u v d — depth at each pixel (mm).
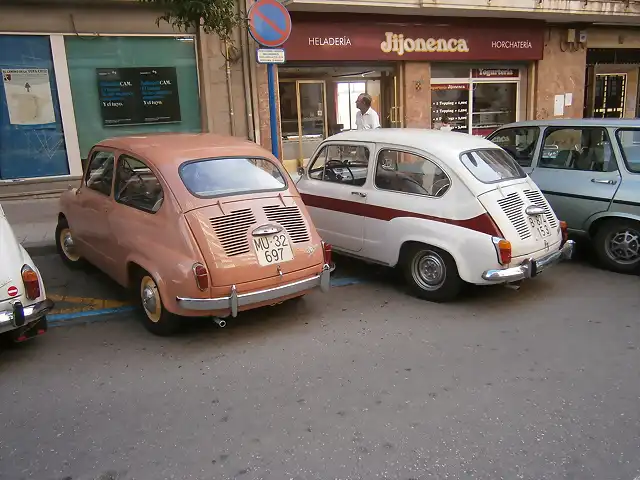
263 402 3789
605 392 3854
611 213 6535
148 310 4965
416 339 4801
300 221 5117
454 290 5531
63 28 9648
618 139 6598
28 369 4328
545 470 3039
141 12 10133
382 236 5988
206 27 7988
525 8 12797
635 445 3248
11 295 4199
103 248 5668
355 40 12133
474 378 4086
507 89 14867
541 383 3996
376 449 3240
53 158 10039
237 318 5359
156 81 10531
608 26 15883
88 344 4785
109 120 10320
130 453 3236
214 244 4562
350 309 5566
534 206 5613
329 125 12961
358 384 4020
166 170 4871
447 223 5410
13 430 3488
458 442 3299
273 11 7453
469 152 5684
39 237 7926
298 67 12211
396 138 6035
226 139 5703
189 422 3555
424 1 11680
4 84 9453
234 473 3043
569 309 5473
